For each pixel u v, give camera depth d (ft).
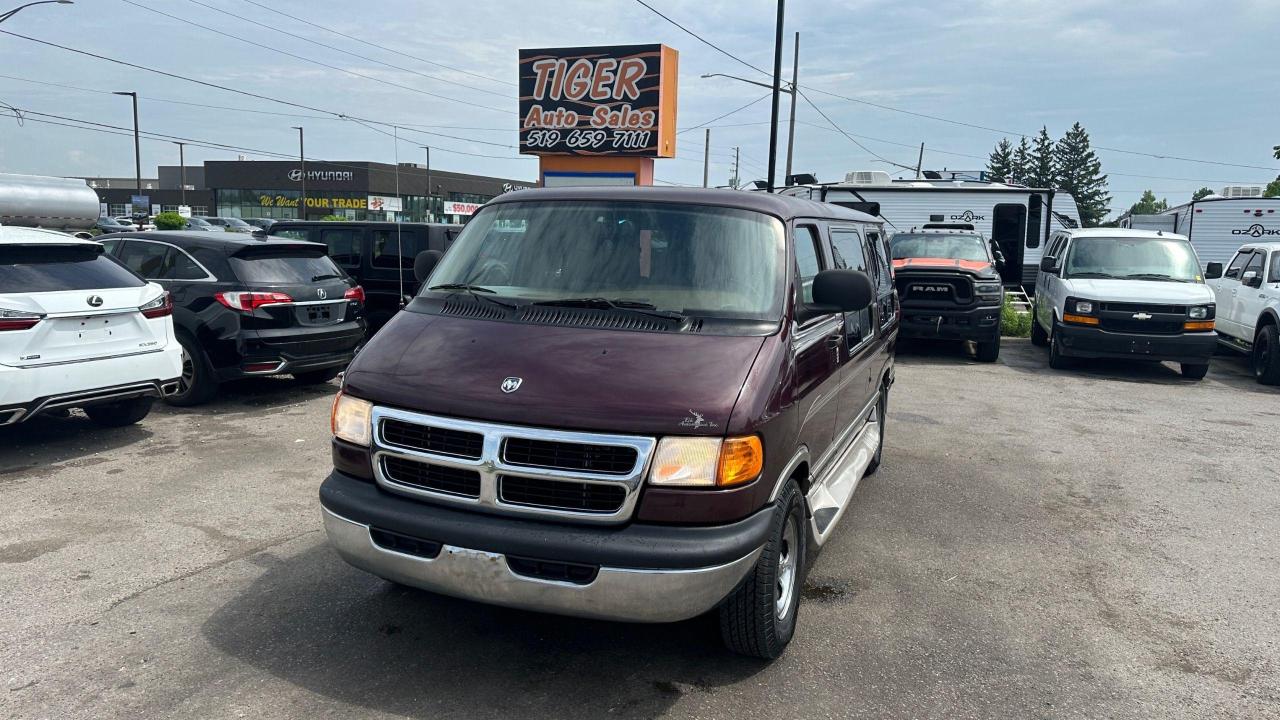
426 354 12.09
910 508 20.16
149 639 12.67
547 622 13.60
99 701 11.04
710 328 12.25
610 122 66.74
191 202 286.25
